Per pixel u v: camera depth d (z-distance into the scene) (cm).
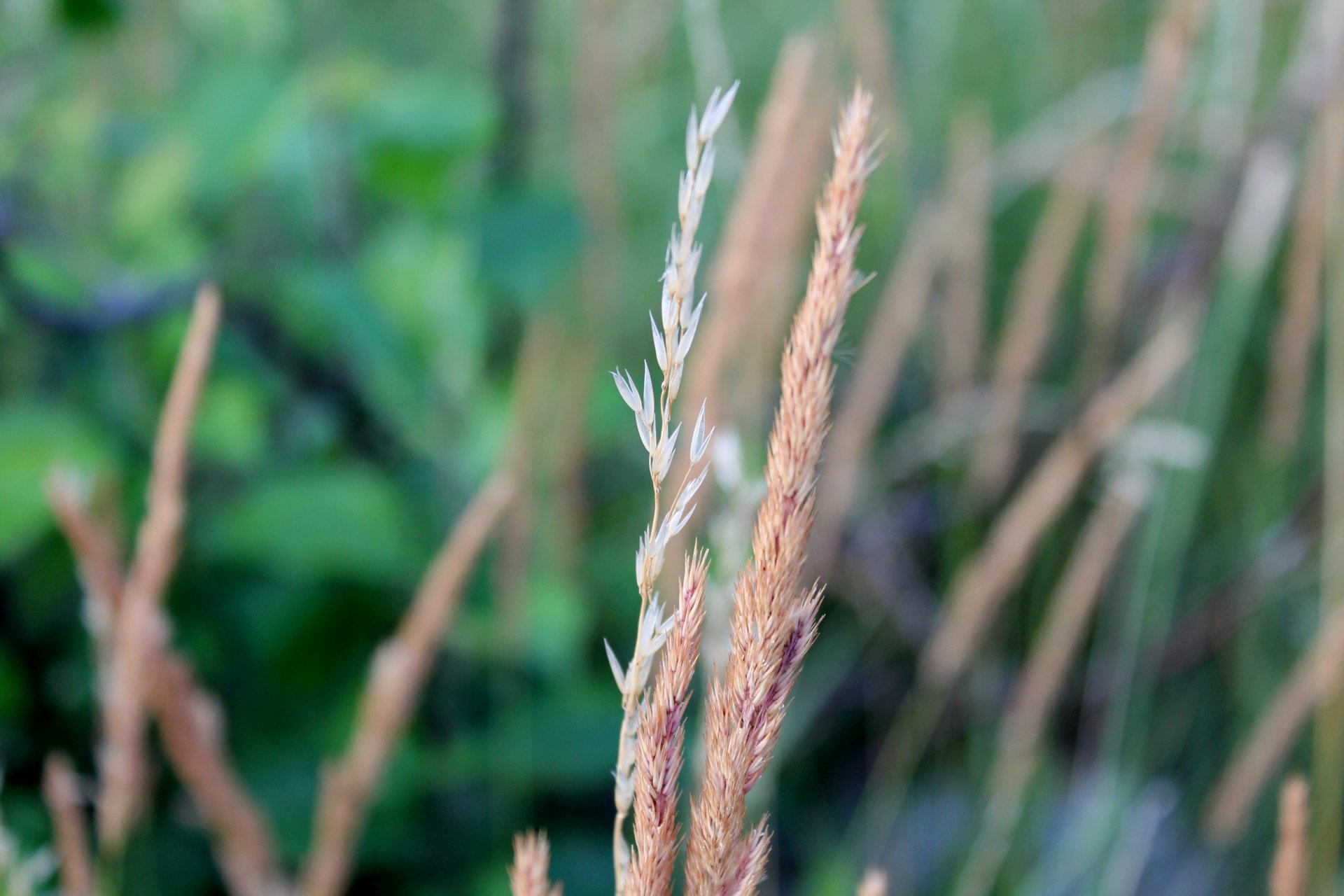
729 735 53
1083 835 140
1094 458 160
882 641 181
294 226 154
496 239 141
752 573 53
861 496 162
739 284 104
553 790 149
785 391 52
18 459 117
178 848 129
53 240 139
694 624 53
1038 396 175
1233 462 169
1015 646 176
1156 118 143
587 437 168
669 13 204
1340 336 134
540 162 196
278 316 145
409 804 142
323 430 150
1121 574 159
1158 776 159
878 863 149
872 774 165
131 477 134
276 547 126
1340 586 134
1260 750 128
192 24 183
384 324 137
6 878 78
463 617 141
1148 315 170
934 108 200
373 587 141
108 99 181
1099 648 163
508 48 164
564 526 161
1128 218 151
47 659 132
